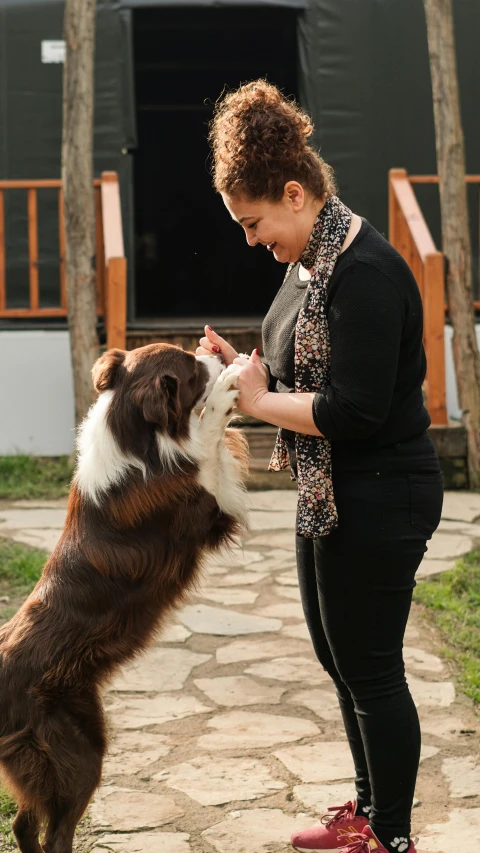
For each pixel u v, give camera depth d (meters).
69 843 2.62
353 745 2.76
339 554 2.44
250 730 3.59
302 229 2.41
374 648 2.46
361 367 2.28
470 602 4.87
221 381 2.79
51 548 5.70
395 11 8.37
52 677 2.61
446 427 7.20
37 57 8.33
